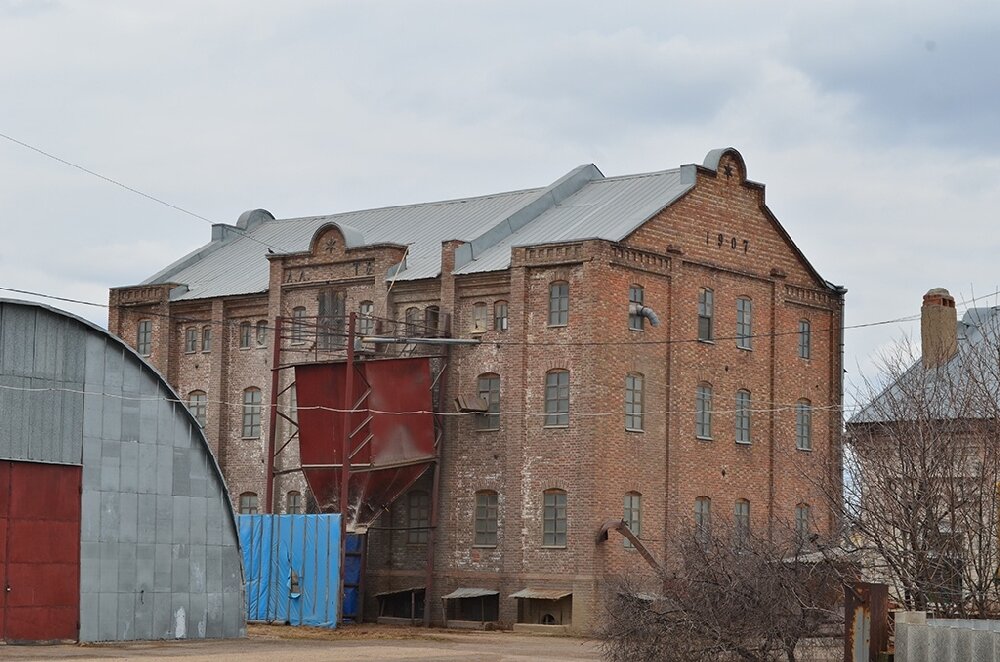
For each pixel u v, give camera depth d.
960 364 39.41
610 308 57.56
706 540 35.62
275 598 56.88
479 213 68.88
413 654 41.88
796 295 66.38
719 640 32.38
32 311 41.06
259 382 67.88
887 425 34.50
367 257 64.00
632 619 33.75
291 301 66.81
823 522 56.78
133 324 72.81
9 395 40.38
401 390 58.81
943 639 22.67
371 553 62.34
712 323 62.22
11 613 40.06
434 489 60.00
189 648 41.47
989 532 32.84
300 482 65.56
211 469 45.22
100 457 42.34
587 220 62.66
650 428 58.97
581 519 56.44
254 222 80.19
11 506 40.25
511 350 59.09
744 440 63.28
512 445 58.59
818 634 32.16
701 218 62.28
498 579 58.38
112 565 42.41
